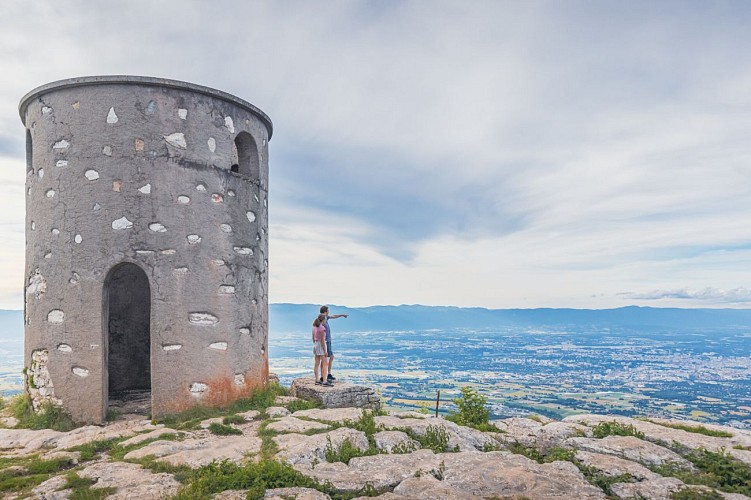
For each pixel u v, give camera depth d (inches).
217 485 184.5
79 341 306.7
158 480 192.5
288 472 191.8
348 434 249.0
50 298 315.9
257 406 334.6
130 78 315.0
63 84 317.4
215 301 331.9
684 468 228.5
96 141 315.0
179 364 314.2
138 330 438.6
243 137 372.8
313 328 395.9
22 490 191.9
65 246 313.9
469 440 268.1
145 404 366.9
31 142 361.4
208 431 278.7
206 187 333.1
